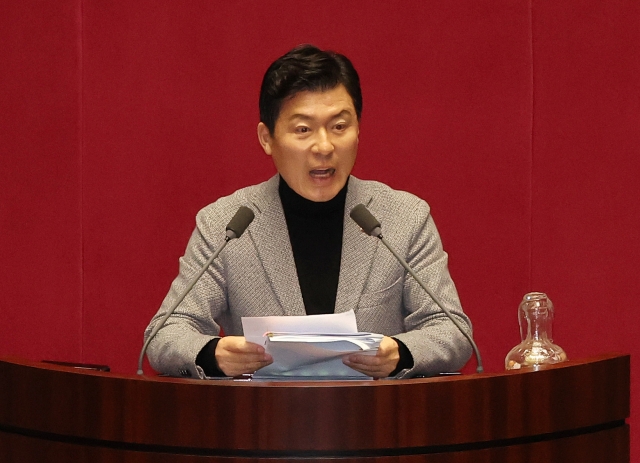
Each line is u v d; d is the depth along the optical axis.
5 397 6.31
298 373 6.88
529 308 7.59
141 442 5.84
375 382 5.76
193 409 5.75
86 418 5.97
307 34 12.16
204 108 12.24
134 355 12.45
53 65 12.36
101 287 12.43
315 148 7.82
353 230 8.51
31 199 12.47
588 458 6.23
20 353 12.55
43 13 12.34
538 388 6.01
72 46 12.31
